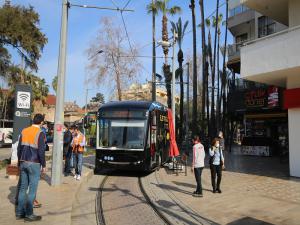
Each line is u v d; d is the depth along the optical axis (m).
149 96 56.31
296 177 16.64
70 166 16.27
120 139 17.33
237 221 9.07
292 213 9.74
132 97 48.84
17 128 16.77
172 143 19.69
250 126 34.22
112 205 10.98
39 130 8.28
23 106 16.91
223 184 14.81
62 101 12.91
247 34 34.81
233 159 26.89
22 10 26.34
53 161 12.75
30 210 8.04
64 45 13.05
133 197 12.26
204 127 37.91
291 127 16.98
